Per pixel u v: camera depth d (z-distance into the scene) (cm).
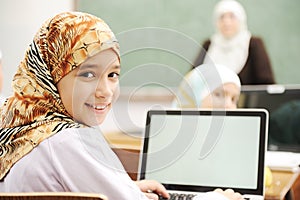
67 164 119
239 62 419
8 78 384
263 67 414
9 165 125
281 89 254
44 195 96
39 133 123
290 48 441
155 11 448
